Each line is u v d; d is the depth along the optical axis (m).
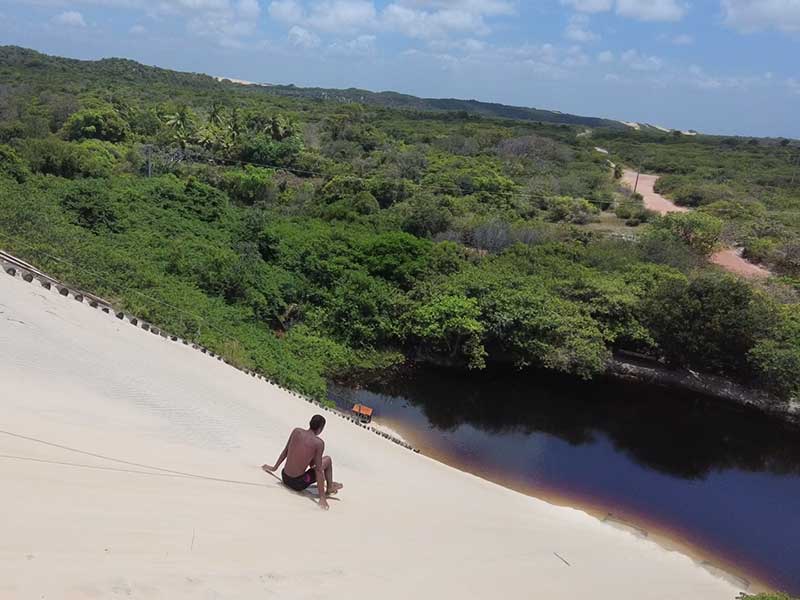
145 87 146.00
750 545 20.84
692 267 42.25
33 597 2.76
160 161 64.56
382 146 91.94
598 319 33.28
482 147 95.25
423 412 28.91
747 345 30.81
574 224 57.59
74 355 12.62
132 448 7.36
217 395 14.47
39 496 4.27
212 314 26.89
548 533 12.77
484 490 17.20
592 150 107.00
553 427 28.48
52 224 29.08
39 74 145.00
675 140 133.75
